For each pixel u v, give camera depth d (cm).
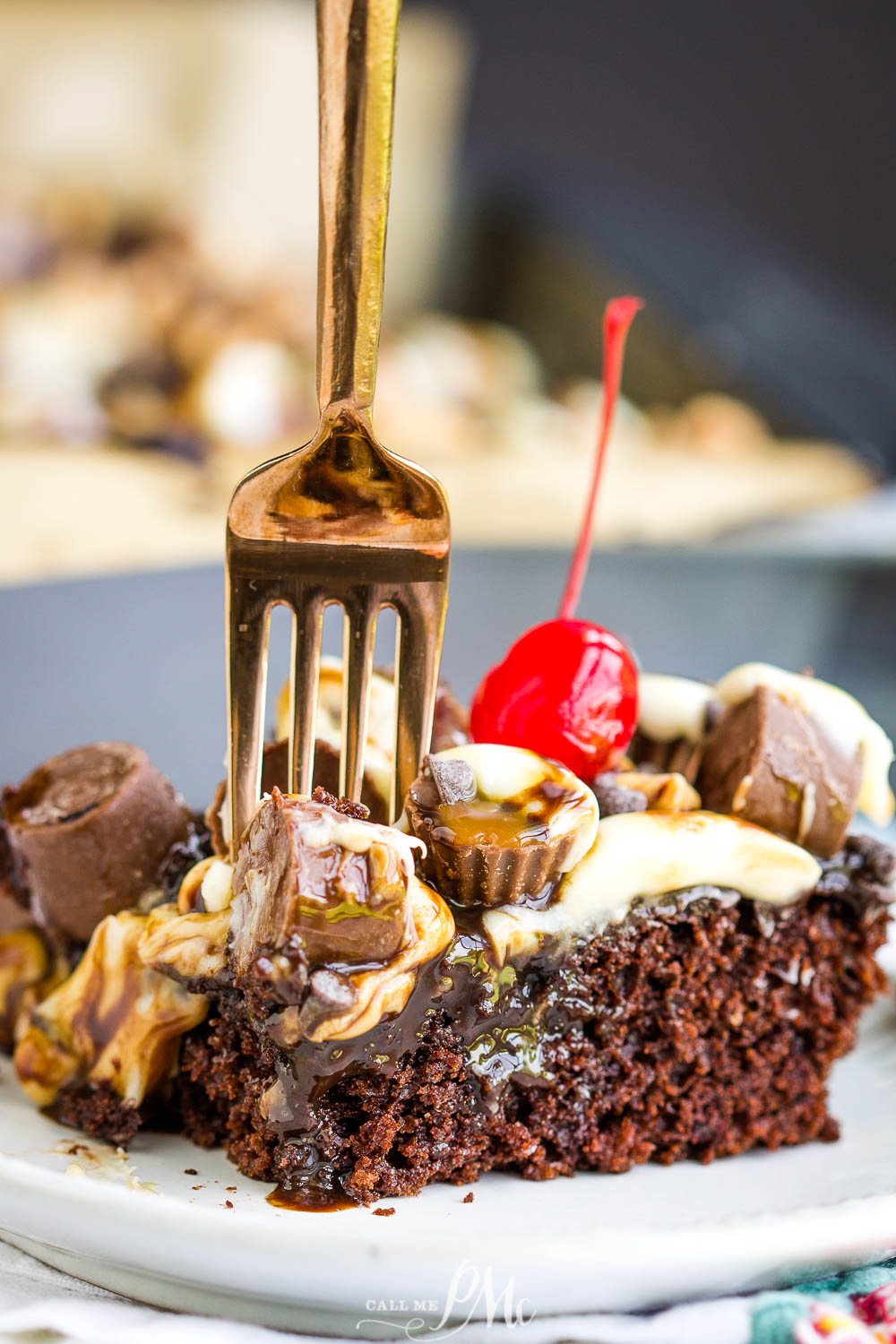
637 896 28
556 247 84
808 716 29
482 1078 27
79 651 44
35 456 61
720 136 98
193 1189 26
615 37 96
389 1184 27
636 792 28
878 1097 31
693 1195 27
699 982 28
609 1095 28
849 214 98
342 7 24
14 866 29
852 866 29
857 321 85
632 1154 28
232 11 83
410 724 27
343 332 26
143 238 77
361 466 26
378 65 24
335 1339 25
